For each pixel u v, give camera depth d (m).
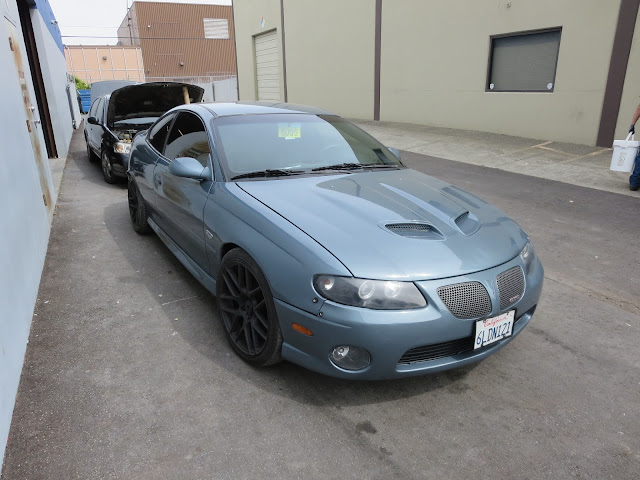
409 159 9.69
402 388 2.78
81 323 3.36
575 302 3.90
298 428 2.43
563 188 7.38
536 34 10.40
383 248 2.50
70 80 18.64
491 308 2.53
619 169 7.46
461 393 2.75
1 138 3.22
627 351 3.21
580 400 2.70
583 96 9.73
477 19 11.48
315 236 2.55
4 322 2.53
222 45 46.84
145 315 3.49
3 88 3.57
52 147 10.01
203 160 3.53
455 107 12.60
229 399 2.62
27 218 3.73
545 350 3.21
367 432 2.42
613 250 4.99
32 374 2.78
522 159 9.26
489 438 2.40
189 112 4.11
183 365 2.91
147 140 4.82
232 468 2.17
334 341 2.39
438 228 2.73
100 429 2.37
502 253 2.72
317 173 3.44
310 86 18.83
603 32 9.16
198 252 3.45
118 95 7.78
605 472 2.20
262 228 2.71
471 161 9.35
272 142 3.65
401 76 14.13
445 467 2.21
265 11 21.19
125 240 5.02
